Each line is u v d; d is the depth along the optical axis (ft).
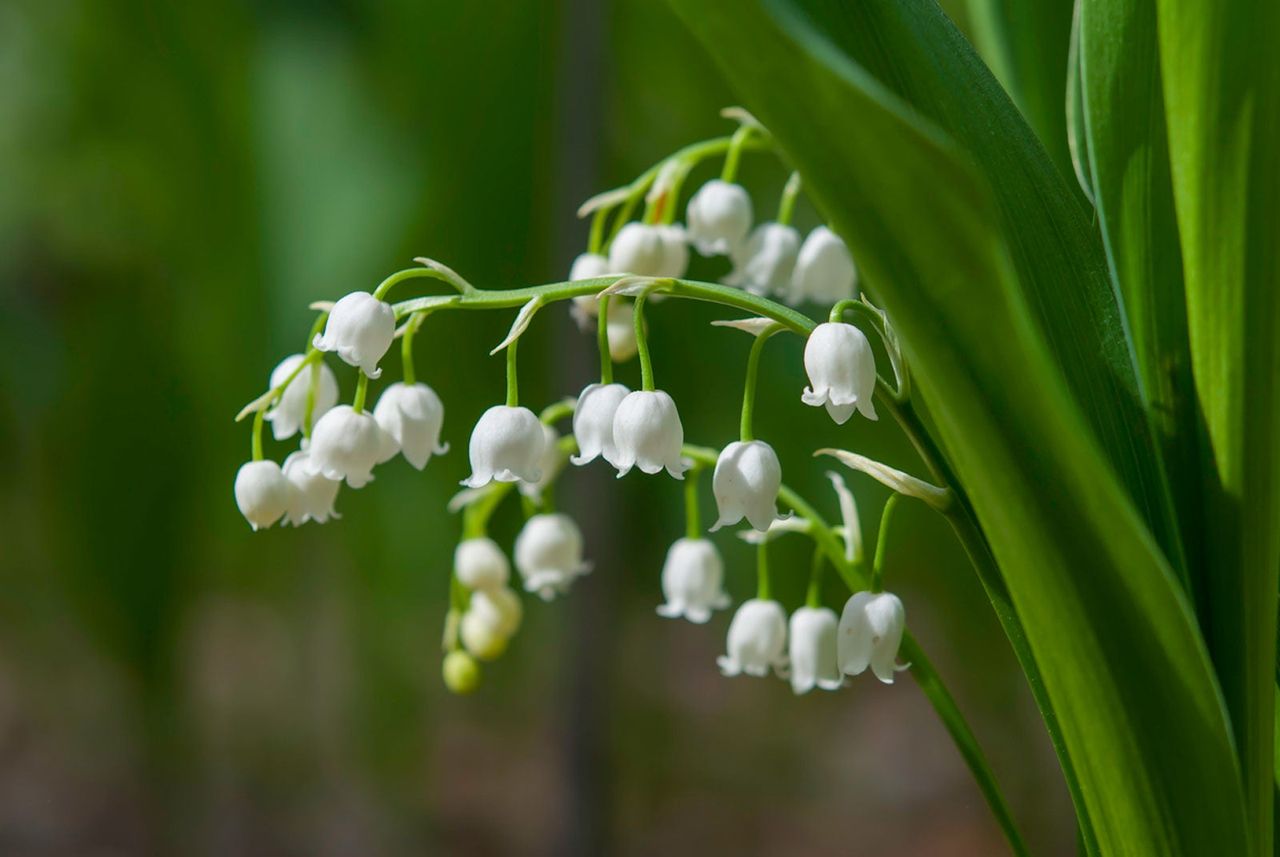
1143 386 1.16
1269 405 1.13
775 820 3.58
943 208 1.06
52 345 2.40
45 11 2.33
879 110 1.05
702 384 2.29
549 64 2.19
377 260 2.21
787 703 3.85
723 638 4.09
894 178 1.06
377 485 2.52
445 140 2.20
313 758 3.18
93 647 2.75
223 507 2.46
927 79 1.15
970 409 1.08
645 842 3.39
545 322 2.29
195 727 2.84
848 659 1.20
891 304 1.08
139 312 2.34
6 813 3.37
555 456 1.35
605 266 1.31
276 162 2.24
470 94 2.20
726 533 2.44
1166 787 1.13
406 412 1.22
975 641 2.38
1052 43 1.26
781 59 1.05
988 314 1.07
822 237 1.34
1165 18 1.11
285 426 1.24
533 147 2.22
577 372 2.29
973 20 1.29
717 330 2.27
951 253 1.07
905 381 1.16
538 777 3.61
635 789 3.41
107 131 2.35
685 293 1.16
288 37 2.27
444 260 2.24
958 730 1.21
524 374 2.31
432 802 3.46
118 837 3.29
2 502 2.70
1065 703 1.13
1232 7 1.10
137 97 2.32
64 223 2.37
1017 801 2.79
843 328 1.15
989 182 1.15
